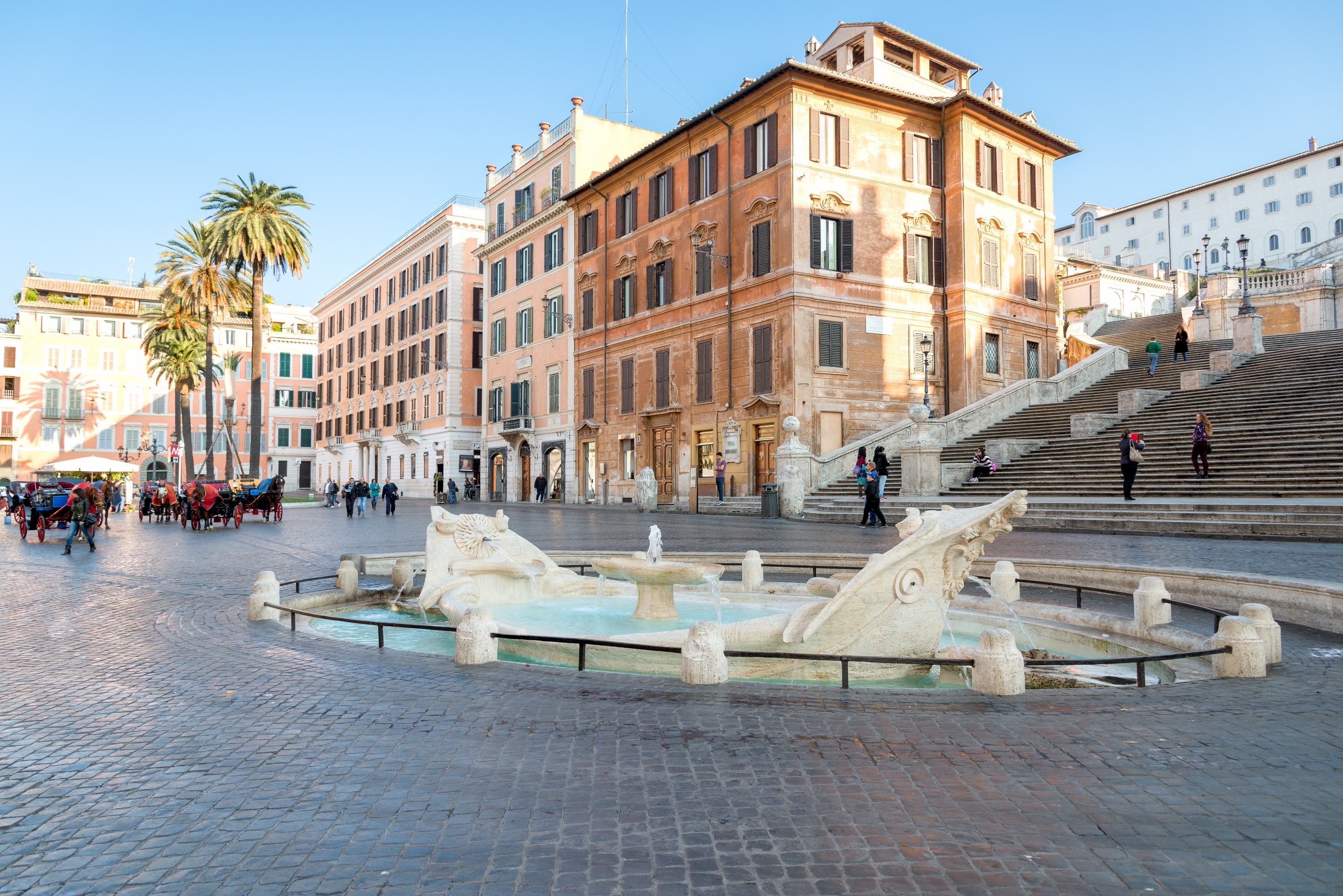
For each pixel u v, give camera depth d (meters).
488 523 10.62
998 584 9.81
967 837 3.52
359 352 75.06
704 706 5.54
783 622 7.17
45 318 78.12
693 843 3.47
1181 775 4.23
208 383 50.66
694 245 37.22
